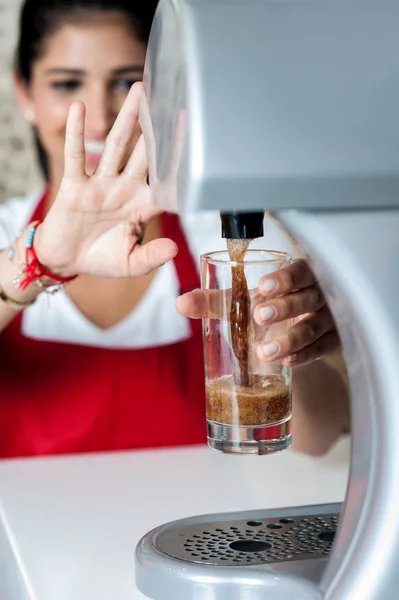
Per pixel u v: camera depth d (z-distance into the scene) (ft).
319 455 3.71
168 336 5.48
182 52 2.02
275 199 2.02
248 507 3.13
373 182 2.04
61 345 5.41
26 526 2.97
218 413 2.60
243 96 2.01
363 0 2.09
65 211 3.14
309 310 2.64
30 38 5.64
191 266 5.53
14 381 5.41
